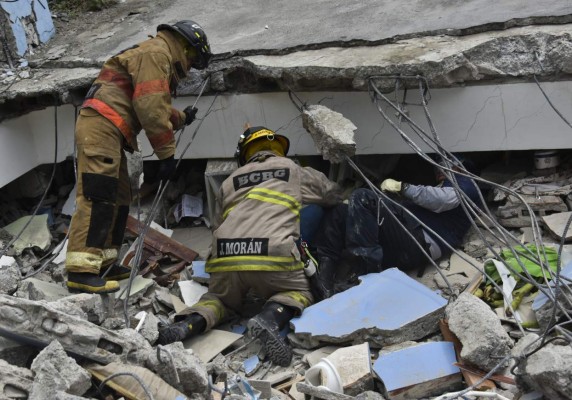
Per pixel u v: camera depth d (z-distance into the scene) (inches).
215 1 240.1
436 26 190.9
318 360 151.9
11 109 206.1
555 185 186.1
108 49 214.8
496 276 162.7
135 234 198.5
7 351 130.0
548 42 175.3
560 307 137.5
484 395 128.8
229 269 162.1
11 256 194.2
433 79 177.0
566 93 178.2
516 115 183.0
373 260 171.6
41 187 223.3
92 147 161.5
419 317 152.1
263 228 162.4
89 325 130.9
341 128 174.4
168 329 155.7
